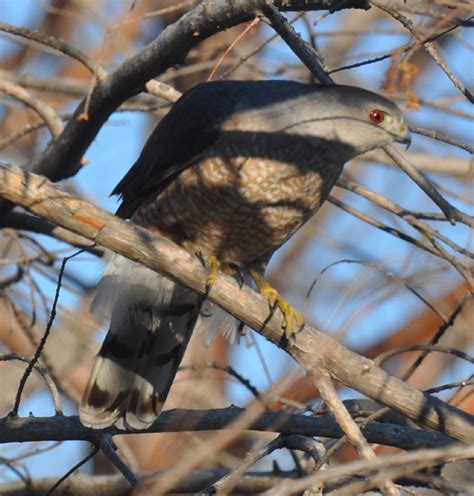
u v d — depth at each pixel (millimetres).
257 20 9797
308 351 9367
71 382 14375
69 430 9867
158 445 11398
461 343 11312
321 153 11094
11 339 14414
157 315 11281
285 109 11047
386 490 7453
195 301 11266
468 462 10508
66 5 16172
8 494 11461
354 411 10352
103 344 11227
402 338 14336
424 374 14086
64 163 12266
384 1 8805
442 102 13836
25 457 11055
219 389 13844
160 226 11531
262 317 9398
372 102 11086
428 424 9336
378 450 12398
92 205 8672
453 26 9289
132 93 11312
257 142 10961
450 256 9836
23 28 10914
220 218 11227
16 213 13297
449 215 9820
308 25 11602
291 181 11078
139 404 11133
